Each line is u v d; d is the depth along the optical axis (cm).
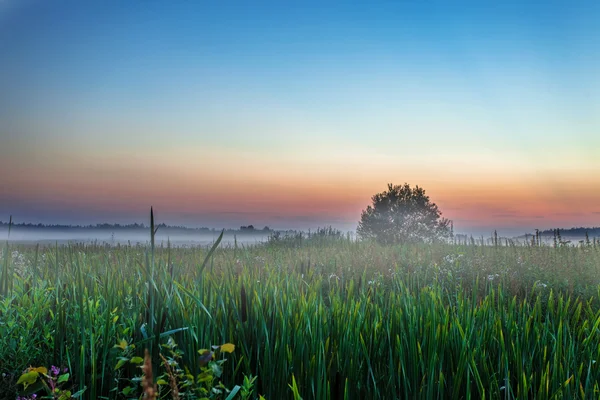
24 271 625
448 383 426
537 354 457
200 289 536
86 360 434
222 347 308
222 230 422
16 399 369
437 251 1373
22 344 405
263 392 414
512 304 536
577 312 545
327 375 409
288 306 505
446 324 467
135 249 1288
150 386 231
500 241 1475
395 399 400
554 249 1348
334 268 1013
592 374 425
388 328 476
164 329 443
